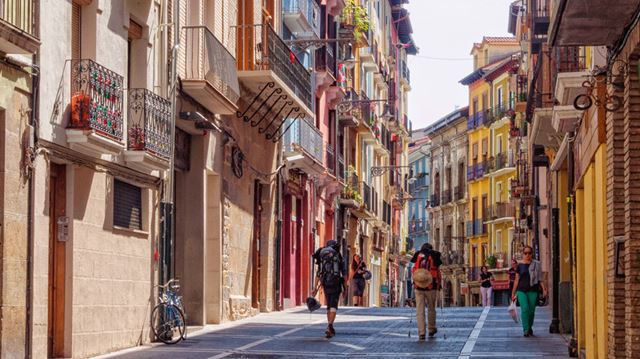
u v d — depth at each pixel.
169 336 22.06
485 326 27.06
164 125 22.53
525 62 60.97
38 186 17.25
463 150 92.62
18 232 16.62
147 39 22.39
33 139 16.98
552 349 20.45
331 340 22.27
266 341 21.98
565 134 23.41
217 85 26.62
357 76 57.19
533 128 28.66
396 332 24.70
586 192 17.61
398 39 79.19
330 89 47.25
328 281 23.06
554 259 24.81
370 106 60.66
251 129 31.97
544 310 36.25
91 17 19.59
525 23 55.66
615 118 13.92
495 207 84.69
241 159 30.48
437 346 21.02
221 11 28.59
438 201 98.94
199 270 26.56
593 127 16.05
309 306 23.28
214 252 27.95
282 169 36.28
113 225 20.56
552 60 27.56
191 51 25.30
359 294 45.06
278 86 31.17
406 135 80.62
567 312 24.39
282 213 36.72
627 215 13.38
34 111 17.06
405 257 78.75
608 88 14.40
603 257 14.98
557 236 24.88
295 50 39.28
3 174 16.20
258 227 33.69
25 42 15.73
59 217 18.64
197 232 26.58
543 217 46.31
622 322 13.98
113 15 20.44
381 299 67.44
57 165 18.67
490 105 86.00
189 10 26.27
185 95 25.19
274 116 33.59
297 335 23.66
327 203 47.16
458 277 93.62
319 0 43.91
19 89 16.61
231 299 29.09
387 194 69.94
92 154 19.17
